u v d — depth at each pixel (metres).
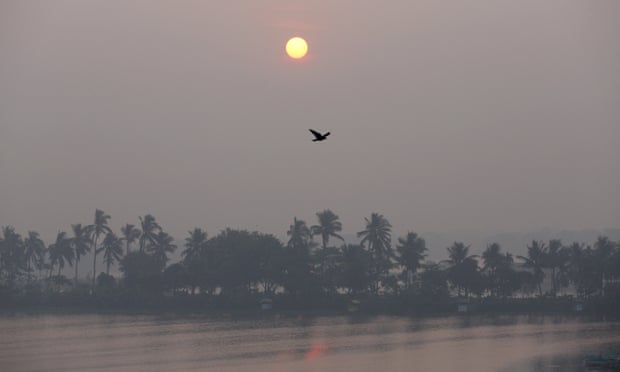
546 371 186.00
